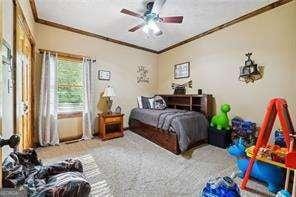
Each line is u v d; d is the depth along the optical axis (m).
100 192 2.04
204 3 3.06
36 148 3.48
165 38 4.73
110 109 4.71
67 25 3.96
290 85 2.94
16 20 1.85
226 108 3.61
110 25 3.97
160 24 3.89
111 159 2.97
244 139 3.25
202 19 3.65
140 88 5.41
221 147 3.54
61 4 3.13
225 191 1.62
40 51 3.63
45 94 3.63
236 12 3.37
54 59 3.75
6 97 1.48
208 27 4.05
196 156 3.11
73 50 4.14
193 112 3.88
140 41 4.96
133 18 3.63
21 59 2.36
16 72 1.88
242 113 3.60
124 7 3.19
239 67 3.63
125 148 3.52
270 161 1.98
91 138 4.20
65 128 4.03
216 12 3.37
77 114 4.21
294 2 2.88
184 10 3.28
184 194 2.01
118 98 4.94
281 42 3.04
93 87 4.41
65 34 4.03
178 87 5.00
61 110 4.02
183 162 2.86
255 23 3.37
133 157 3.06
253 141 3.22
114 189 2.10
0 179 0.76
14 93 1.80
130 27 4.06
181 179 2.33
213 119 3.76
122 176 2.40
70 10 3.32
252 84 3.43
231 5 3.13
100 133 4.29
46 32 3.79
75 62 4.16
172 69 5.29
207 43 4.27
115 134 4.27
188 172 2.52
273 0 3.00
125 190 2.08
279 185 2.03
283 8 3.00
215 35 4.08
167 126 3.42
